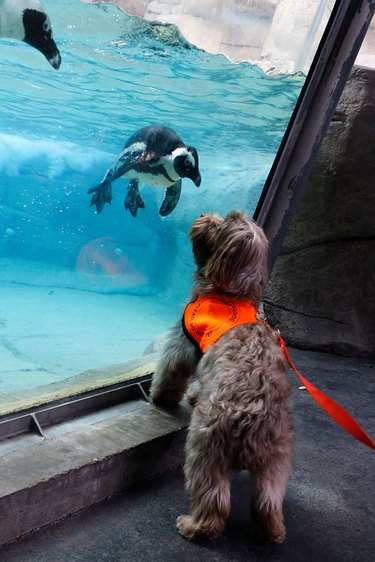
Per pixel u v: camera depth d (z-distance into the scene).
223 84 6.54
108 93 9.62
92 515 2.82
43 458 2.74
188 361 3.17
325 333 5.85
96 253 15.41
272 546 2.84
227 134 8.92
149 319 10.27
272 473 2.64
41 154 15.66
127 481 3.07
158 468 3.25
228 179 10.54
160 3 5.41
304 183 4.40
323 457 3.82
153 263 13.20
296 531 3.01
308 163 4.31
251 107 6.99
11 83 10.47
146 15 5.67
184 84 7.39
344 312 5.88
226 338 2.75
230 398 2.55
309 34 4.72
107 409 3.43
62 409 3.15
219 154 10.09
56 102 11.08
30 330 8.05
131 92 9.07
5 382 5.33
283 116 6.62
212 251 2.93
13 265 15.46
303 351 5.83
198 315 2.97
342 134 5.58
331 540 2.98
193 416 2.71
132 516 2.87
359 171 5.62
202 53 5.81
